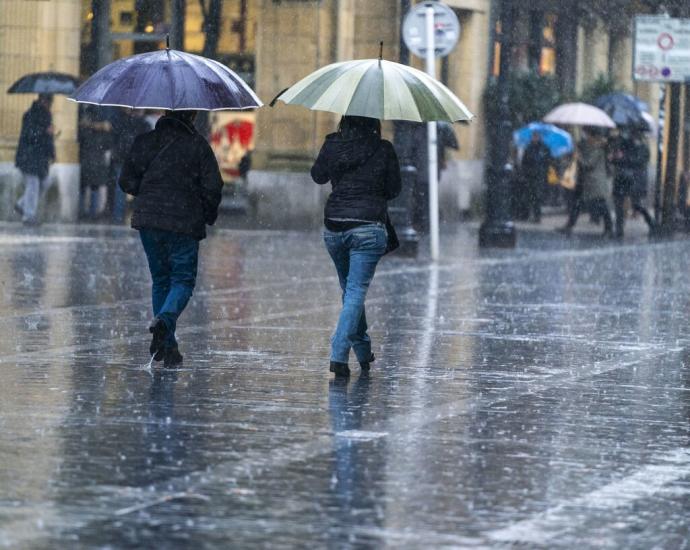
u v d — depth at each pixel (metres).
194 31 62.00
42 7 59.22
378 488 14.62
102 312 29.59
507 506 14.01
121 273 38.28
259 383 21.17
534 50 82.69
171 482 14.62
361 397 20.16
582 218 79.88
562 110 69.50
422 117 21.94
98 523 12.95
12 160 59.16
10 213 59.03
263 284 36.97
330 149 22.08
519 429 18.02
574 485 15.01
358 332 22.50
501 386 21.48
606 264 47.69
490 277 41.09
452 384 21.56
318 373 22.31
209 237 54.69
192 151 22.30
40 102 56.59
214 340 25.89
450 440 17.19
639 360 24.78
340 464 15.68
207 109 22.33
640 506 14.18
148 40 61.66
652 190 95.94
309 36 61.19
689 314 32.69
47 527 12.77
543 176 73.50
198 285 36.22
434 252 47.06
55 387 20.25
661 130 70.00
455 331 28.23
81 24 61.12
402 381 21.75
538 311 32.38
